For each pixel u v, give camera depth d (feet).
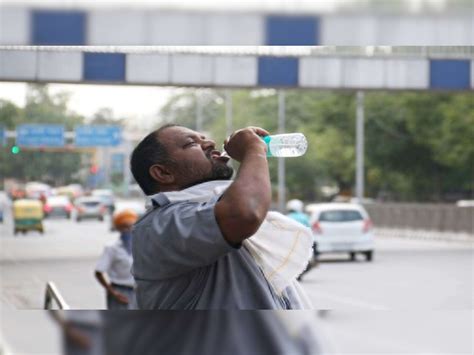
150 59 120.78
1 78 110.93
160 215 9.87
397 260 121.29
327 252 120.57
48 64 112.78
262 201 9.27
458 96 218.18
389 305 64.64
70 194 433.48
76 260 125.59
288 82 129.70
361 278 92.58
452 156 221.25
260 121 333.21
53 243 175.63
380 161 256.52
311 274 99.04
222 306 9.98
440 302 67.15
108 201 357.20
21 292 78.59
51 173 537.65
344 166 273.95
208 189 10.27
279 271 10.47
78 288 82.28
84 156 561.84
